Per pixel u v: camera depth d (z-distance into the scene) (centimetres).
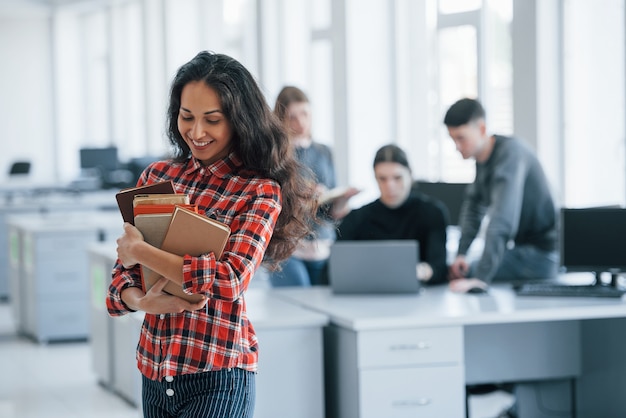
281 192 243
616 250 449
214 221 219
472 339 466
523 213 478
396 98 837
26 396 627
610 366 460
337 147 854
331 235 577
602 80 619
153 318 233
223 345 229
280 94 555
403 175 471
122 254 220
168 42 1268
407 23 832
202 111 231
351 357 392
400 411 390
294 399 397
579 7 627
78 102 1712
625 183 609
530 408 480
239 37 1183
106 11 1573
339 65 848
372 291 459
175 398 231
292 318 394
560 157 631
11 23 1700
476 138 464
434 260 475
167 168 249
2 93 1702
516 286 459
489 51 745
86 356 755
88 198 1123
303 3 1016
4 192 1291
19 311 859
